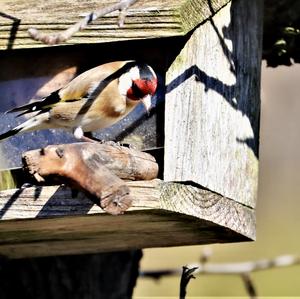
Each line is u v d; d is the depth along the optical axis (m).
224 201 10.07
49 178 8.52
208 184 9.80
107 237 10.41
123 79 9.84
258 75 10.98
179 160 9.60
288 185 17.17
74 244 10.73
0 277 11.59
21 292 11.62
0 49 9.98
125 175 9.09
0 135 9.91
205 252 12.81
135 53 10.04
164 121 9.80
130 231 10.12
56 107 9.87
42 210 9.37
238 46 10.52
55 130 10.26
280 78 17.00
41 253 11.17
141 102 9.98
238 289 17.06
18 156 10.22
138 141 9.99
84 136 10.19
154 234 10.29
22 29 9.94
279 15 12.02
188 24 9.59
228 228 10.10
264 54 12.31
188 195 9.46
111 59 10.13
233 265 12.52
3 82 10.25
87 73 9.92
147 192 9.09
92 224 9.73
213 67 10.03
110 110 9.88
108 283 11.93
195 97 9.69
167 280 17.03
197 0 9.63
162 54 9.95
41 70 10.18
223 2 9.94
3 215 9.45
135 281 12.19
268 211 17.31
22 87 10.21
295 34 12.08
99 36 9.72
